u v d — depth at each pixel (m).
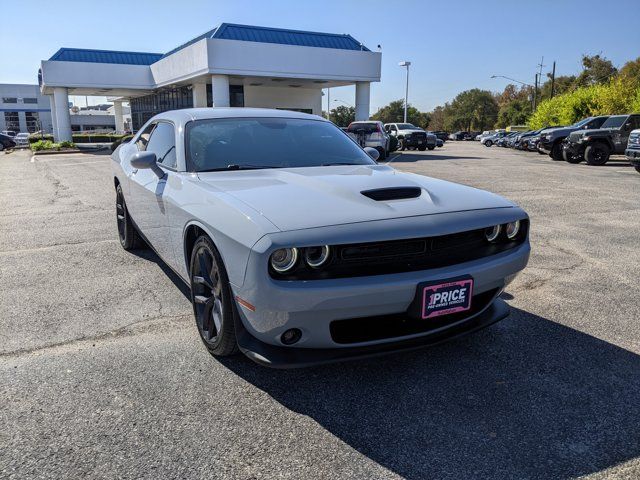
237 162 3.60
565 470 2.14
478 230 2.83
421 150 32.88
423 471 2.14
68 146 28.77
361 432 2.41
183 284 4.48
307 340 2.52
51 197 9.83
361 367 3.03
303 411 2.58
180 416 2.53
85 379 2.87
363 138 22.05
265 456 2.24
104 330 3.52
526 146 30.75
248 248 2.40
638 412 2.56
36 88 82.00
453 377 2.91
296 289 2.34
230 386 2.81
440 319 2.81
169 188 3.55
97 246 5.84
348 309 2.45
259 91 30.95
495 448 2.29
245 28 24.52
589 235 6.48
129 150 5.26
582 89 35.53
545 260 5.32
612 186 11.60
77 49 32.31
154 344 3.31
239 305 2.58
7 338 3.39
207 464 2.18
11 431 2.39
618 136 18.38
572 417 2.52
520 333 3.51
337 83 29.42
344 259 2.46
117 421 2.48
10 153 29.81
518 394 2.73
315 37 25.75
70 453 2.24
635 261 5.29
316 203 2.68
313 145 3.98
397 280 2.47
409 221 2.58
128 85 30.77
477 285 2.72
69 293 4.26
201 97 28.45
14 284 4.48
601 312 3.88
